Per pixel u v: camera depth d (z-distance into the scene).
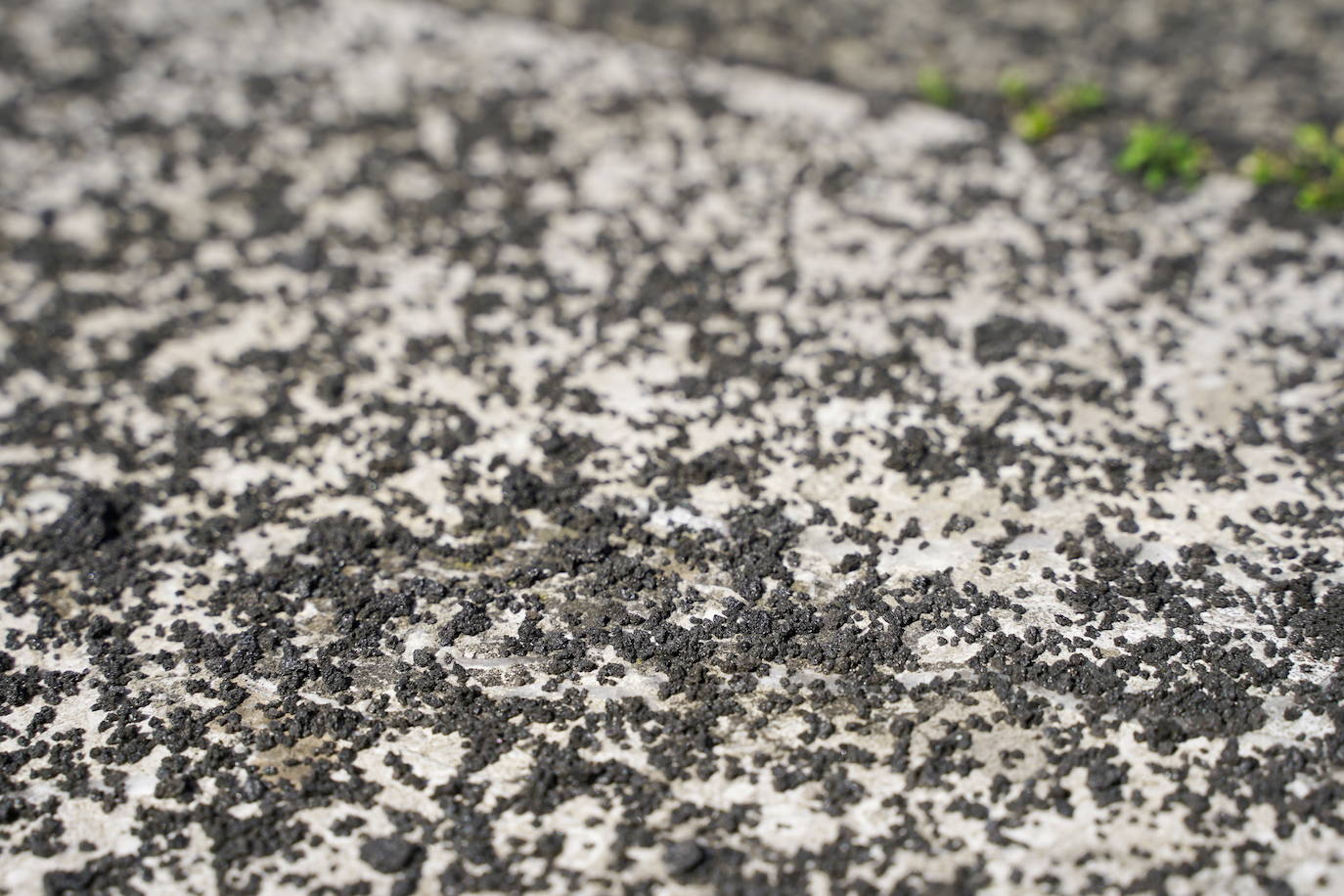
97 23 4.39
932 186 3.38
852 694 1.99
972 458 2.47
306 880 1.75
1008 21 4.26
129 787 1.89
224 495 2.46
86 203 3.43
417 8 4.41
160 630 2.16
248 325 2.96
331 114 3.81
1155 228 3.18
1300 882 1.70
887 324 2.87
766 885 1.72
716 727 1.95
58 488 2.50
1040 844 1.76
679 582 2.21
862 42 4.15
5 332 2.96
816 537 2.30
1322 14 4.24
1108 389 2.65
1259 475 2.40
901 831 1.78
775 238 3.19
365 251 3.21
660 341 2.84
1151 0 4.37
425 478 2.49
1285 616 2.10
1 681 2.07
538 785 1.86
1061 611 2.13
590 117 3.75
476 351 2.84
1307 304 2.88
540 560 2.27
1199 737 1.90
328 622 2.17
